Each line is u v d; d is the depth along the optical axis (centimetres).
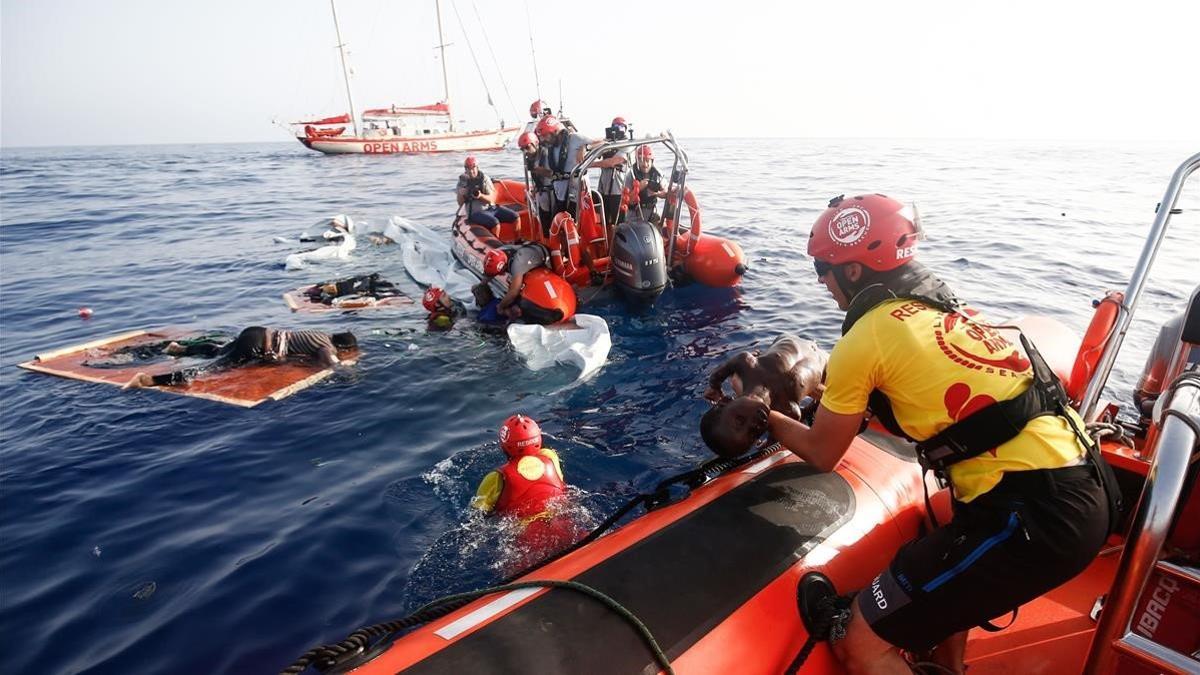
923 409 171
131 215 1778
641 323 770
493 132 4922
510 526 380
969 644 243
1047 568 158
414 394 588
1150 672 153
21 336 799
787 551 212
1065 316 752
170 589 349
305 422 541
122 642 314
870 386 180
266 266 1133
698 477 259
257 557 372
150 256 1230
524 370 637
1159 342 309
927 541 177
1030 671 227
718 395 343
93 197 2244
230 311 875
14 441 520
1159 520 147
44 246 1348
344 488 441
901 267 188
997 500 163
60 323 846
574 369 637
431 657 170
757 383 328
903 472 262
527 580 205
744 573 202
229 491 443
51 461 488
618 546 216
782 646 188
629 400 566
